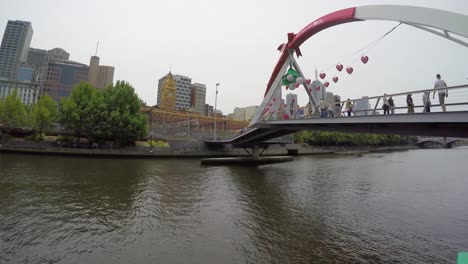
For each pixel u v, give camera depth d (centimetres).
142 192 1546
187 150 4497
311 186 2033
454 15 995
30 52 17025
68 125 3669
